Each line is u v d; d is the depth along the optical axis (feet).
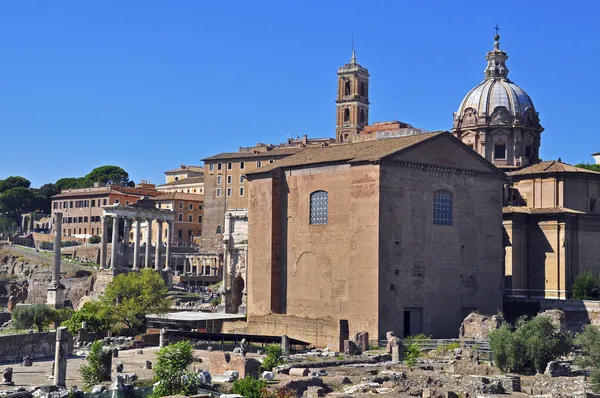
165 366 186.29
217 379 209.56
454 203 354.95
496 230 368.27
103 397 184.65
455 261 351.87
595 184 422.41
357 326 329.31
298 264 359.46
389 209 331.36
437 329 342.64
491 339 243.60
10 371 214.90
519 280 407.44
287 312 361.92
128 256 647.15
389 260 329.11
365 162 333.62
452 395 194.18
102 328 367.66
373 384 209.26
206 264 650.43
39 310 393.09
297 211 363.15
